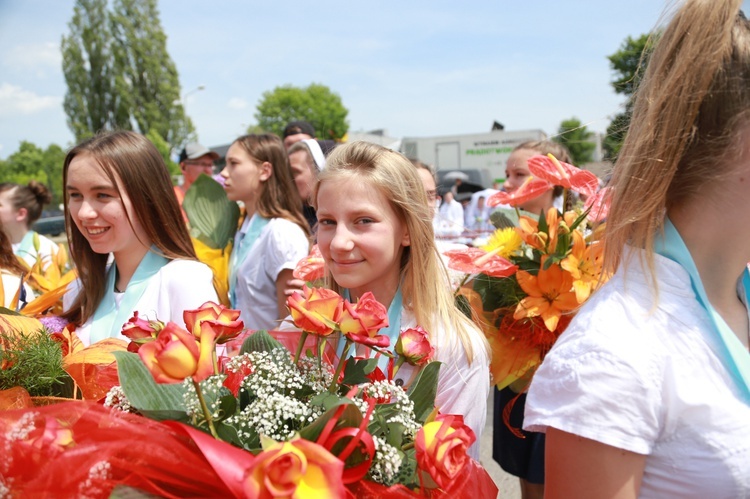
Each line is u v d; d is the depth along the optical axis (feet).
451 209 36.78
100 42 192.03
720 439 3.05
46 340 4.57
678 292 3.25
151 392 3.64
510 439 8.46
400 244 5.75
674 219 3.39
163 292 7.14
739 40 3.04
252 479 2.67
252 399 3.71
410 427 3.68
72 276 9.25
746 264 3.44
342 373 4.16
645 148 3.27
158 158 7.41
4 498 3.18
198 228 12.06
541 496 8.55
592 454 3.11
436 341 5.45
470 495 3.72
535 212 10.48
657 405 3.07
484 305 7.55
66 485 3.06
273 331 5.22
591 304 3.42
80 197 6.95
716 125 3.07
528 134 63.67
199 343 3.38
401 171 5.62
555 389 3.26
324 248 5.66
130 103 191.62
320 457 2.77
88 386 4.68
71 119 193.77
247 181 11.87
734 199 3.15
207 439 3.01
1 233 9.75
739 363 3.12
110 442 3.11
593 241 6.81
